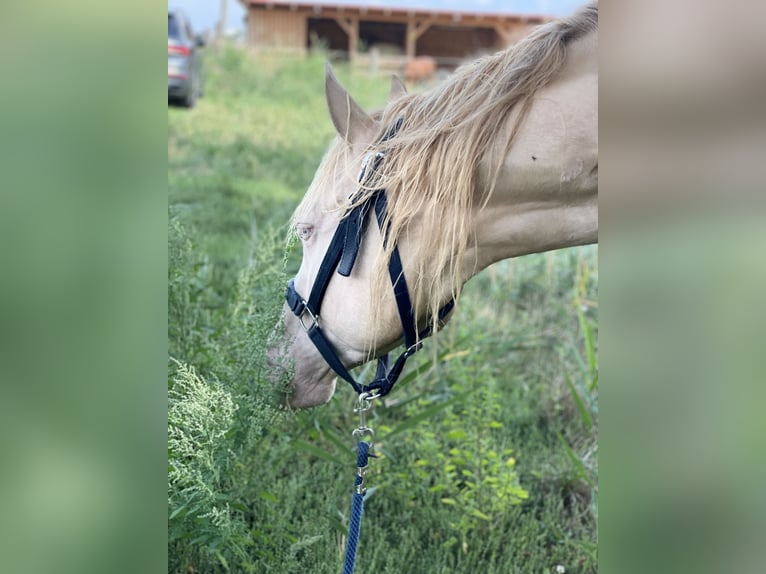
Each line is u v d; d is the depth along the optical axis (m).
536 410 2.86
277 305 1.70
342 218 1.52
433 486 2.33
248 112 7.46
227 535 1.57
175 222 2.04
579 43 1.41
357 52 11.05
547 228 1.50
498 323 3.48
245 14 10.98
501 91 1.43
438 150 1.44
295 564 1.77
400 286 1.49
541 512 2.35
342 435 2.53
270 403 1.71
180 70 7.17
